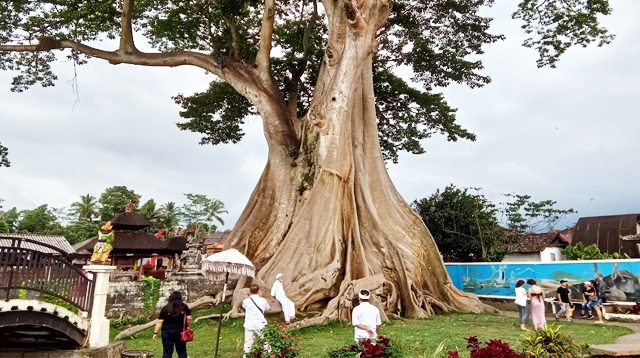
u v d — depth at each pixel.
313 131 16.75
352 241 14.44
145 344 9.65
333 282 13.14
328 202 14.64
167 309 6.80
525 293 11.20
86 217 56.41
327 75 16.91
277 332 6.86
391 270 14.41
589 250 21.09
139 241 21.48
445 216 27.23
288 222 15.90
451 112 22.84
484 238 26.91
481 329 10.78
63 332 8.13
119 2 18.25
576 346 7.24
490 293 18.25
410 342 8.66
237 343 8.69
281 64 20.84
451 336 9.38
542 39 18.66
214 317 11.77
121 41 17.67
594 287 13.97
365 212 15.38
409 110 23.42
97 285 8.88
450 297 15.08
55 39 16.92
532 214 32.31
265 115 17.86
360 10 15.43
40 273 8.05
